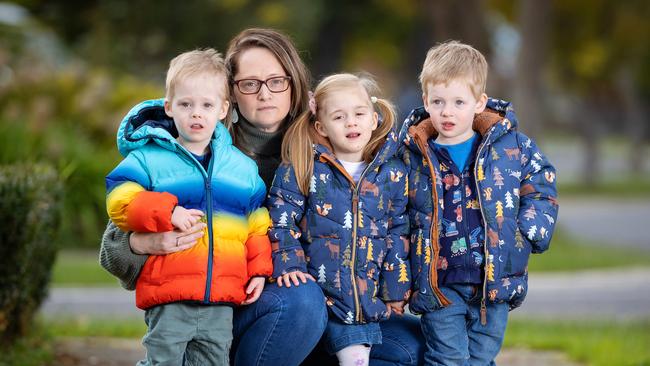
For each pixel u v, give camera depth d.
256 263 4.89
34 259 7.32
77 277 13.34
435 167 5.20
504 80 24.92
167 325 4.70
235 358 5.06
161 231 4.58
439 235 5.22
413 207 5.24
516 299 5.21
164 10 30.30
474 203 5.23
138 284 4.77
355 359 4.95
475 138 5.39
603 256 17.75
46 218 7.48
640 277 15.48
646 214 28.30
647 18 34.53
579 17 34.94
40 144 15.75
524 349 9.06
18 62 21.11
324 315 4.91
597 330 10.36
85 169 15.91
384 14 39.44
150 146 4.84
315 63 39.22
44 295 7.91
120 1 30.05
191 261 4.70
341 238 5.02
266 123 5.36
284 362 4.95
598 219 26.75
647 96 49.47
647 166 49.25
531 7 24.11
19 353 7.28
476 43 23.88
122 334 9.02
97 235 16.22
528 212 5.17
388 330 5.32
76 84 19.67
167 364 4.71
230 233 4.81
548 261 16.89
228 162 4.94
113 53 27.59
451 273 5.18
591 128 37.44
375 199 5.09
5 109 18.52
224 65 5.06
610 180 41.03
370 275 5.04
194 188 4.79
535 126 24.25
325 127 5.19
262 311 4.91
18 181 6.93
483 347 5.25
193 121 4.84
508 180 5.19
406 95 38.78
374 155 5.24
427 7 24.11
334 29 39.03
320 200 5.05
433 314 5.17
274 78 5.31
